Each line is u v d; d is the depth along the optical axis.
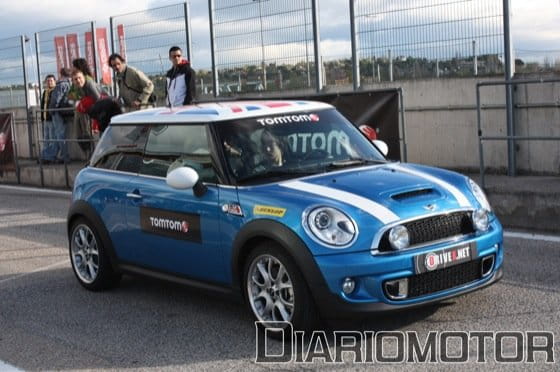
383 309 5.26
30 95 19.61
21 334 6.49
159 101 16.03
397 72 12.64
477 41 11.70
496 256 5.82
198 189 6.19
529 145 11.43
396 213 5.37
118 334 6.29
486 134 11.90
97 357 5.78
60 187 16.17
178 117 6.83
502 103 11.65
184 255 6.44
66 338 6.30
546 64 11.20
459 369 4.98
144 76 13.95
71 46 18.16
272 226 5.54
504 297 6.42
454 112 12.18
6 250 10.10
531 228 9.28
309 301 5.45
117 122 7.56
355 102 11.20
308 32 13.59
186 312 6.74
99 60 17.56
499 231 5.87
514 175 11.50
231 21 14.65
